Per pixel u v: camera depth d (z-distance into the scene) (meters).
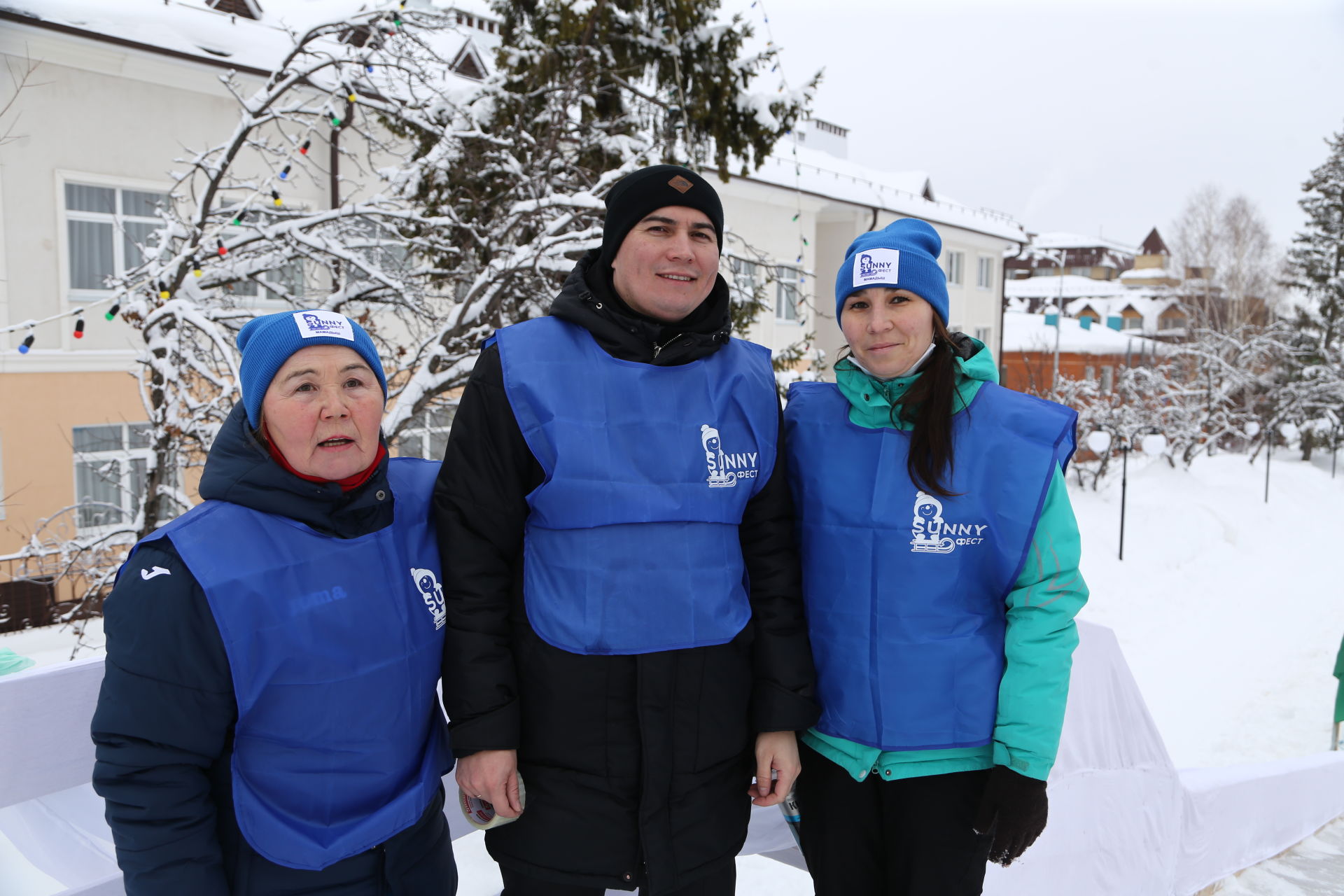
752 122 7.80
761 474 1.67
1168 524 12.66
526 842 1.55
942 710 1.68
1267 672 7.58
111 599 1.21
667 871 1.51
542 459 1.50
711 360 1.64
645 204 1.53
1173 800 2.98
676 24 7.46
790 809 2.04
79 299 9.54
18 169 8.91
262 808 1.27
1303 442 26.31
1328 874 3.49
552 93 6.82
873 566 1.73
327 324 1.33
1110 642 2.74
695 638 1.53
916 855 1.72
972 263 25.58
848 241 21.06
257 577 1.25
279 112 5.20
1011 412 1.72
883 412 1.77
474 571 1.49
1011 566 1.68
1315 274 32.94
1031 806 1.60
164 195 9.87
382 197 5.61
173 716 1.19
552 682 1.50
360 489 1.38
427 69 7.04
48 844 1.92
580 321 1.56
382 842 1.37
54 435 9.41
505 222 5.80
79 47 8.88
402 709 1.39
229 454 1.33
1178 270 44.50
